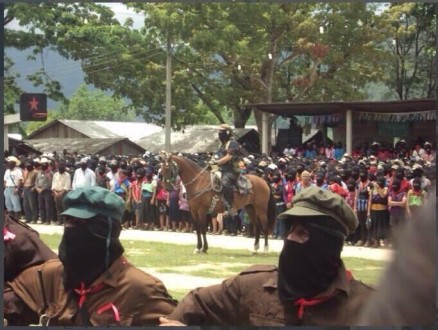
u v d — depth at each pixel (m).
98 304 3.45
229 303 3.10
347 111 19.59
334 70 17.47
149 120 18.25
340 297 2.87
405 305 1.79
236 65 17.05
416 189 10.54
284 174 14.59
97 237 3.42
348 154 18.86
